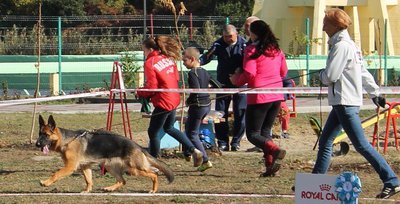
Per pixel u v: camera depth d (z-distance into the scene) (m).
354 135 10.35
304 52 33.69
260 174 12.74
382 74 33.00
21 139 17.92
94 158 11.08
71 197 10.72
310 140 17.92
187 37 35.28
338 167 13.43
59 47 30.50
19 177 12.68
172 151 15.13
